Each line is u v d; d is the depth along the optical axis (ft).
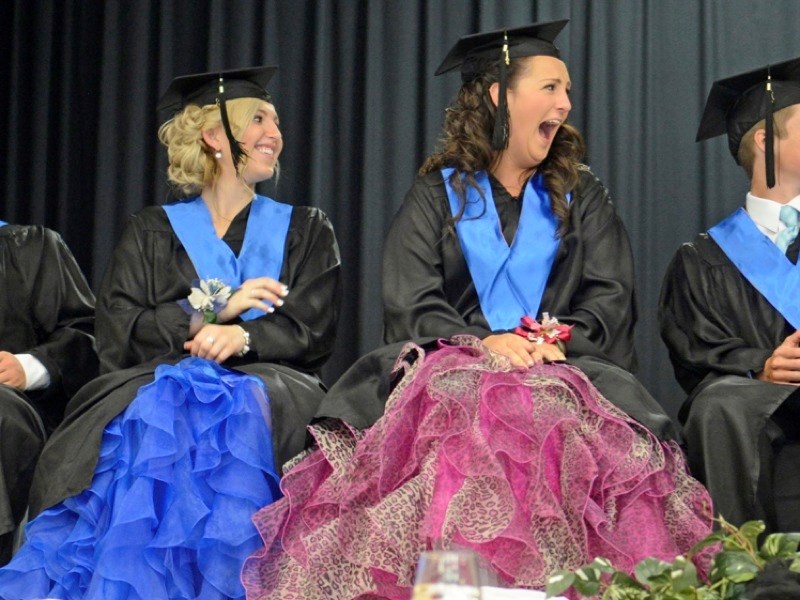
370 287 26.96
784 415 19.15
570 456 16.40
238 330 19.89
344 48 27.61
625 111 26.30
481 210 20.39
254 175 21.94
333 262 21.58
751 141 21.68
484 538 15.65
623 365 19.51
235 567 17.51
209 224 21.66
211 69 27.91
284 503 17.51
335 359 27.20
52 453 18.65
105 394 19.03
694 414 18.28
